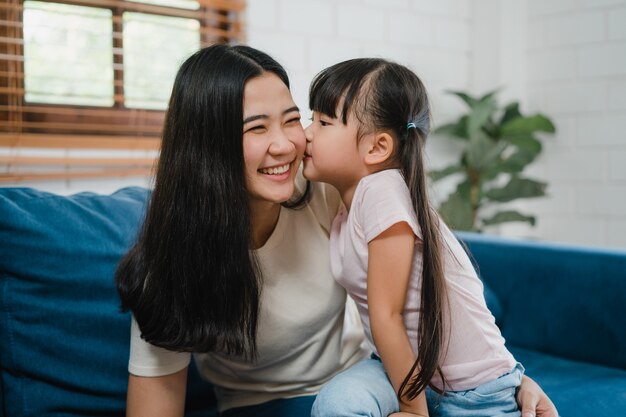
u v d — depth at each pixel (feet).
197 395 4.37
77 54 6.02
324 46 7.66
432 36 8.72
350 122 3.46
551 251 5.31
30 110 5.75
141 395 3.57
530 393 3.57
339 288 3.91
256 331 3.66
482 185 8.41
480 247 5.83
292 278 3.76
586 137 8.67
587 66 8.59
